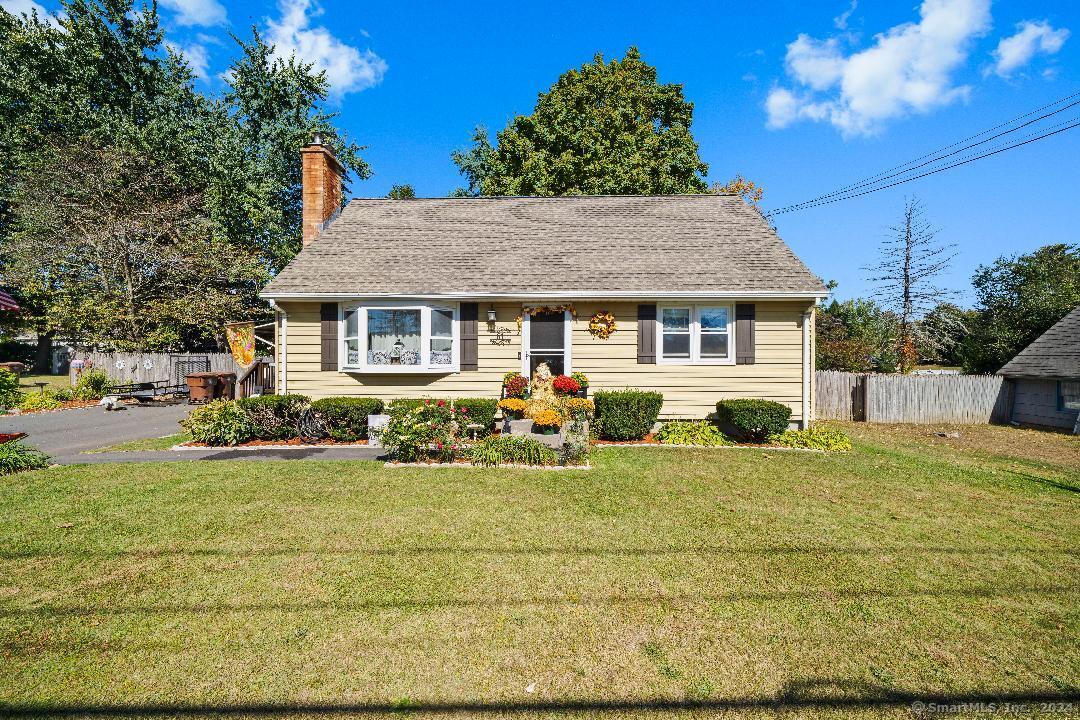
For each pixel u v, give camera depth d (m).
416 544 5.03
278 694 2.95
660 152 23.22
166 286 22.53
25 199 21.39
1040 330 20.67
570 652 3.38
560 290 10.85
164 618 3.70
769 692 3.04
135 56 26.00
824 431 10.80
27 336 32.66
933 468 8.67
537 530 5.44
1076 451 11.24
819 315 25.16
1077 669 3.28
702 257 11.88
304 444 9.91
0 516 5.63
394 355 11.12
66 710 2.80
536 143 23.47
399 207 14.30
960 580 4.45
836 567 4.67
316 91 28.02
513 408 10.10
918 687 3.10
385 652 3.35
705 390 11.22
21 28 24.33
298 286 10.92
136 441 10.16
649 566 4.63
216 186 23.86
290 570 4.45
